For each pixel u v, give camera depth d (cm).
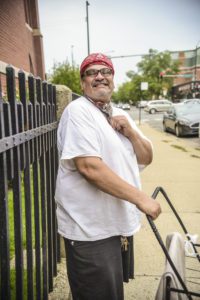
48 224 259
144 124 2472
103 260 183
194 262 320
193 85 3716
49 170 254
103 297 187
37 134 209
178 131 1520
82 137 170
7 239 153
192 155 977
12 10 1234
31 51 1741
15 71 174
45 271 241
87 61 188
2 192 151
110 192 169
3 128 147
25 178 194
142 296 272
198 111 1597
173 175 714
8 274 155
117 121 192
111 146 178
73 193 182
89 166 169
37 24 1848
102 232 182
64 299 259
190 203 516
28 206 197
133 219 192
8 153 158
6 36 1134
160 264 324
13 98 162
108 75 188
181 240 205
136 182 193
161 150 1077
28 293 203
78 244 182
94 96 186
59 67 2750
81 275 186
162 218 446
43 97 240
